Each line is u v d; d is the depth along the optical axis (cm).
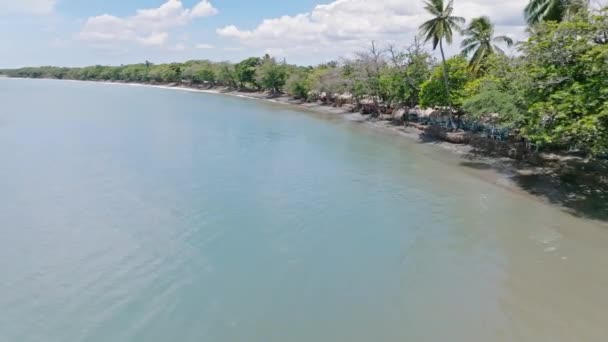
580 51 2130
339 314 1324
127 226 2002
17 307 1355
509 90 3008
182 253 1734
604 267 1574
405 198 2419
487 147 3466
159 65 16925
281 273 1576
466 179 2783
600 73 2044
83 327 1255
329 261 1670
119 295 1423
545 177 2647
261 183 2719
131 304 1373
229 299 1403
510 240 1830
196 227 2000
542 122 2311
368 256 1711
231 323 1278
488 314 1311
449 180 2769
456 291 1446
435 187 2619
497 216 2109
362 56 6062
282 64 9950
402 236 1900
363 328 1256
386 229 1980
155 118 5941
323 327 1261
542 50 2281
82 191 2525
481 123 3828
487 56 4044
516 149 3145
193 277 1545
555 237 1842
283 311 1341
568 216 2069
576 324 1248
